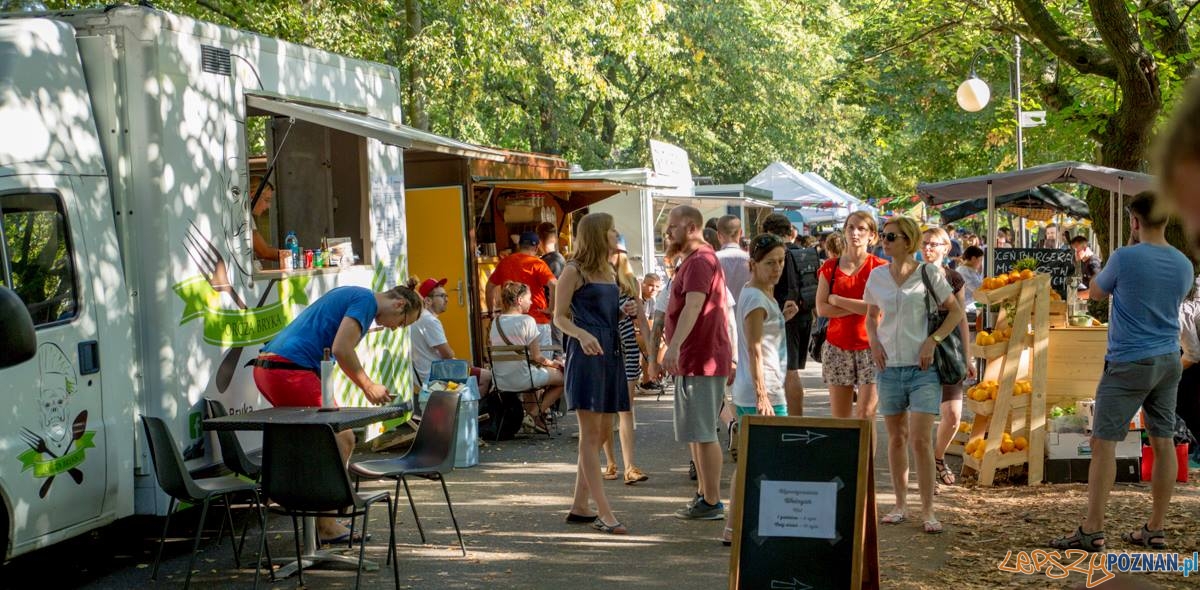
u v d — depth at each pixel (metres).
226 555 6.92
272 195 9.38
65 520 5.98
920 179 32.94
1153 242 6.57
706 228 11.91
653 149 19.02
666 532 7.25
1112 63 11.90
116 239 6.48
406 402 9.48
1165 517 7.14
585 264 7.13
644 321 8.91
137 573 6.54
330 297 6.84
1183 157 1.03
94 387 6.18
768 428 4.99
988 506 7.80
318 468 5.74
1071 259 13.74
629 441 8.81
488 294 12.40
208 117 6.99
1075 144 17.17
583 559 6.64
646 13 20.41
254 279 7.42
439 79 19.27
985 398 8.55
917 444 7.08
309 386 6.70
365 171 9.08
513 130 27.52
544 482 8.95
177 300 6.61
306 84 8.23
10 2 7.25
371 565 6.52
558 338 12.68
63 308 6.00
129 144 6.52
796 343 9.16
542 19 19.50
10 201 5.72
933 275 7.06
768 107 34.25
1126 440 8.45
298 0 16.41
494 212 14.18
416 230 12.57
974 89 14.57
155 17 6.52
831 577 4.84
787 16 33.47
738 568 4.93
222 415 6.89
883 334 7.18
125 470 6.42
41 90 6.06
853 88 24.12
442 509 8.04
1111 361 6.53
